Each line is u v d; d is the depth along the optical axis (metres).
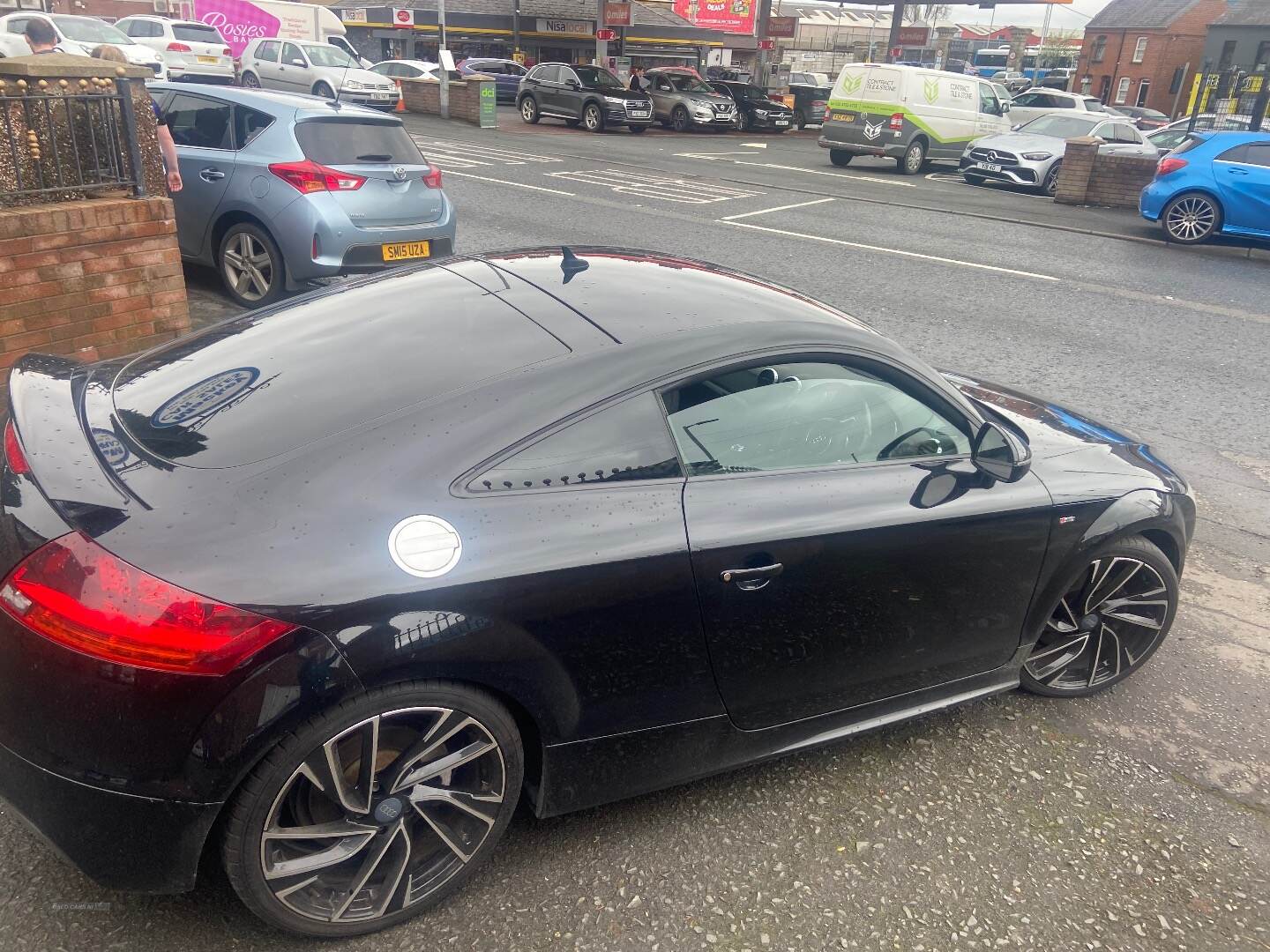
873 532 2.57
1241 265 12.09
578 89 26.31
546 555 2.13
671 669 2.40
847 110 21.28
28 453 2.13
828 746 2.94
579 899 2.40
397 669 1.98
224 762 1.88
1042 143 18.86
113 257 5.12
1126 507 3.09
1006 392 3.79
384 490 2.05
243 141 7.03
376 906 2.23
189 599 1.83
